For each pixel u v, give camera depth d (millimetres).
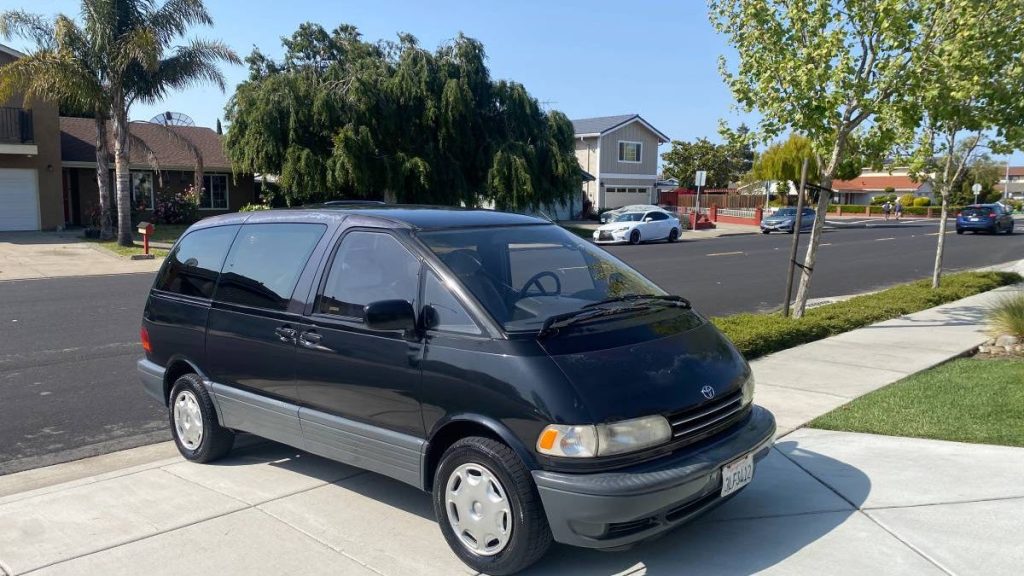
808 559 4062
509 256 4754
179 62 23734
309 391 4797
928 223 51969
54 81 22766
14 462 5844
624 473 3701
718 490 4012
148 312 6066
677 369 4121
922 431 5926
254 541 4375
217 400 5469
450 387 4062
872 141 10320
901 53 9023
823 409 6715
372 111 29562
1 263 20250
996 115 9602
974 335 9953
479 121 32344
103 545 4324
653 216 32094
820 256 24375
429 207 5484
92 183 31594
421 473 4270
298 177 28234
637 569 4023
